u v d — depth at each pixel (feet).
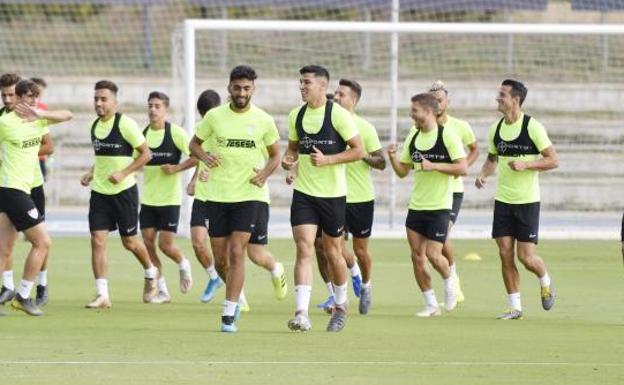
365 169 148.56
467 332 128.57
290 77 357.41
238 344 116.16
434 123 143.33
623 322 140.56
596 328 133.80
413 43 359.66
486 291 174.81
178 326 130.93
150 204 158.81
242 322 135.64
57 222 270.46
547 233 260.62
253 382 94.38
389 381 95.81
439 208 143.84
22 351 110.01
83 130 330.75
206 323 134.21
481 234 258.78
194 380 95.04
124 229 151.94
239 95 122.93
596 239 260.21
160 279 158.71
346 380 95.96
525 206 143.64
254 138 123.65
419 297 168.14
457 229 264.31
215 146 124.67
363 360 106.63
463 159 141.49
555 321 141.08
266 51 364.79
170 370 99.86
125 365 102.27
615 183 307.58
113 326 130.31
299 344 116.67
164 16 386.52
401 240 254.47
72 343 115.75
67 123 330.13
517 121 143.74
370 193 148.15
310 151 124.67
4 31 378.12
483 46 357.61
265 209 143.84
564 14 369.30
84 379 95.09
